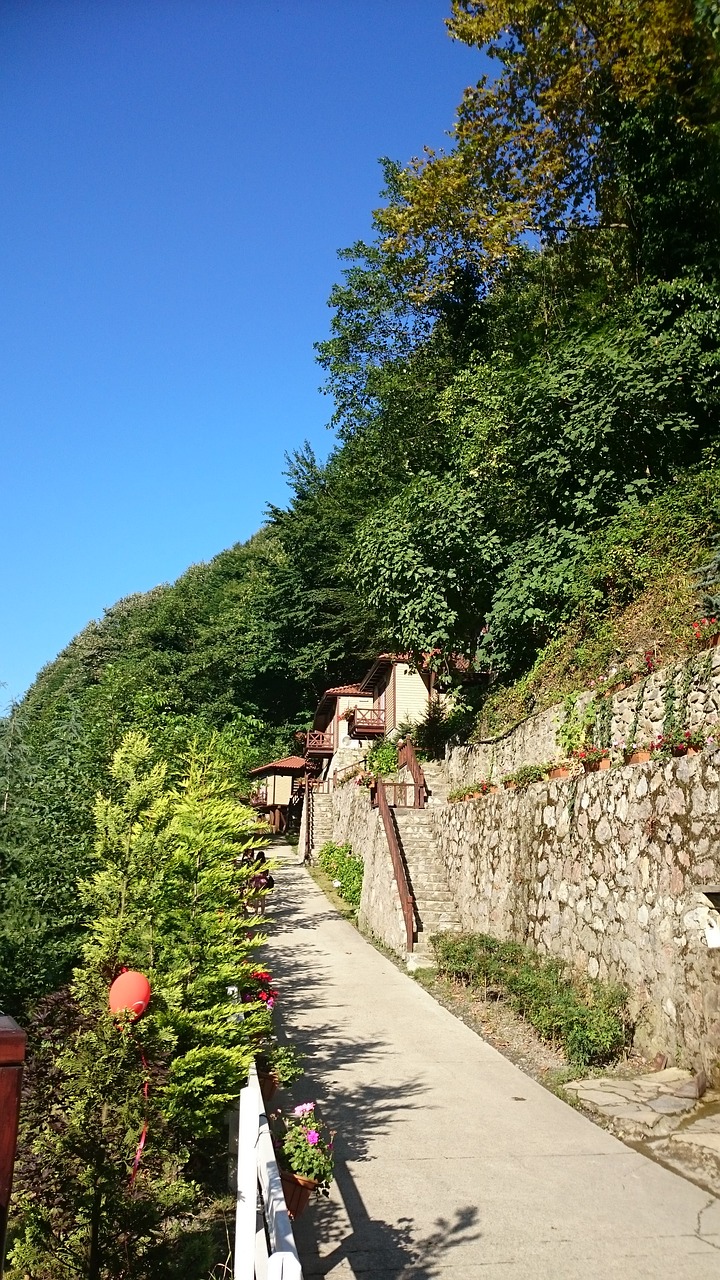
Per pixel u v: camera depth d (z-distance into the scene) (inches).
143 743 254.7
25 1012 251.6
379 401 1172.5
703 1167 236.1
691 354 583.2
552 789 457.7
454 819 653.3
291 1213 201.5
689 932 307.9
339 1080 330.3
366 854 776.3
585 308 770.8
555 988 383.6
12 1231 171.8
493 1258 191.8
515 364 765.9
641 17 639.1
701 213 671.8
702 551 473.7
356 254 1216.8
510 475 697.6
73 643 2588.6
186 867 237.3
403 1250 197.5
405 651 776.3
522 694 613.0
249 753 1286.9
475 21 755.4
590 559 569.0
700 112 641.6
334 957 579.5
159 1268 165.0
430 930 588.7
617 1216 211.3
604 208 814.5
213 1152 227.5
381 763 1007.0
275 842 1396.4
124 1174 172.2
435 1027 409.1
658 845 339.0
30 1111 178.2
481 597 703.7
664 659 402.6
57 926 273.1
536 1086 323.3
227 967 223.8
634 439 597.6
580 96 757.9
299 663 1603.1
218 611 2030.0
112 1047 176.2
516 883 498.6
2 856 278.8
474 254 983.6
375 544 732.7
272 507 1659.7
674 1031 312.3
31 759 322.3
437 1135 271.6
